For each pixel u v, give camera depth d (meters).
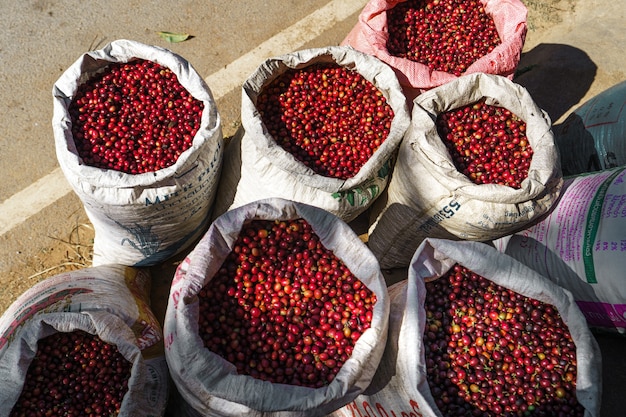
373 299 1.38
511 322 1.40
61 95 1.58
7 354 1.32
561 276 1.60
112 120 1.58
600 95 1.93
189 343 1.26
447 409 1.32
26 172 1.98
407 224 1.73
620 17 2.49
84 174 1.46
